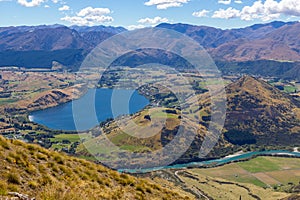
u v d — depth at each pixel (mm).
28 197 11695
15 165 14820
